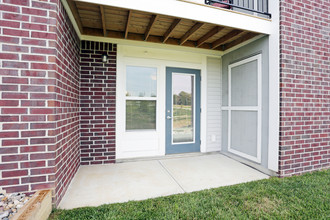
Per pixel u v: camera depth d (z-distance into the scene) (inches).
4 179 62.8
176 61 144.6
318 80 111.9
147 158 136.3
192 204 71.6
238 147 133.7
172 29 108.7
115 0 81.1
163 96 141.1
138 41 129.0
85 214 64.3
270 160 105.8
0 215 51.8
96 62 122.3
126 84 132.3
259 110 114.3
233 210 67.8
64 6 79.4
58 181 71.9
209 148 154.7
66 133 84.5
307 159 108.4
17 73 64.1
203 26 114.3
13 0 64.0
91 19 105.9
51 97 67.6
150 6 86.3
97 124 122.6
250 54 122.6
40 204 56.2
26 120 65.0
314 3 111.5
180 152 146.9
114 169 113.9
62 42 77.5
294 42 104.5
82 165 119.9
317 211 67.1
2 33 62.7
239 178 101.3
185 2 92.0
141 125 136.5
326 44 115.2
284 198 76.3
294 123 104.0
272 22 106.7
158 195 81.2
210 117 155.6
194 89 151.2
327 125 115.3
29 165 65.3
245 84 127.5
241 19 102.7
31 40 65.6
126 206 70.0
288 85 102.1
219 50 149.6
